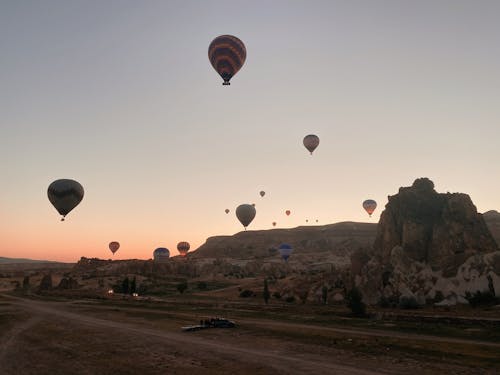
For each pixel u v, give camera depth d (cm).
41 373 2542
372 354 2883
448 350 2958
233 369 2520
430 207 7356
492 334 3550
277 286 10175
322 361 2692
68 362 2823
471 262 6069
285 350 3072
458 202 7144
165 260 16650
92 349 3259
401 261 6706
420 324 4316
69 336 3916
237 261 19338
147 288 13188
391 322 4544
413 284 6356
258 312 6038
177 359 2830
